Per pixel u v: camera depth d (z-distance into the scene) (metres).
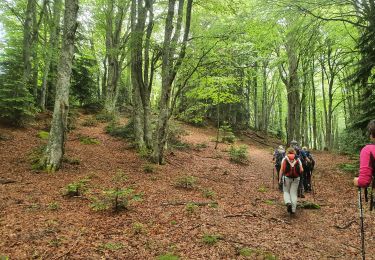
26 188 8.93
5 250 5.18
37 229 6.12
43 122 19.70
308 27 16.91
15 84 16.94
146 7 15.77
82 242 5.71
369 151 3.68
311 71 26.33
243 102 38.16
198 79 16.97
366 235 6.87
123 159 14.48
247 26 14.32
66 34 11.39
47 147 11.23
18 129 16.95
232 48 14.92
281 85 42.12
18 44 19.53
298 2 14.93
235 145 27.66
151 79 16.81
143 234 6.27
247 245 5.98
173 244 5.88
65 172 11.09
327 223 7.76
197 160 17.62
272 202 9.68
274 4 15.07
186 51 13.87
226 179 13.52
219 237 6.23
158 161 14.51
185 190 10.44
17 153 12.78
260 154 25.06
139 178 11.43
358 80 13.80
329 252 5.91
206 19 18.86
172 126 22.47
